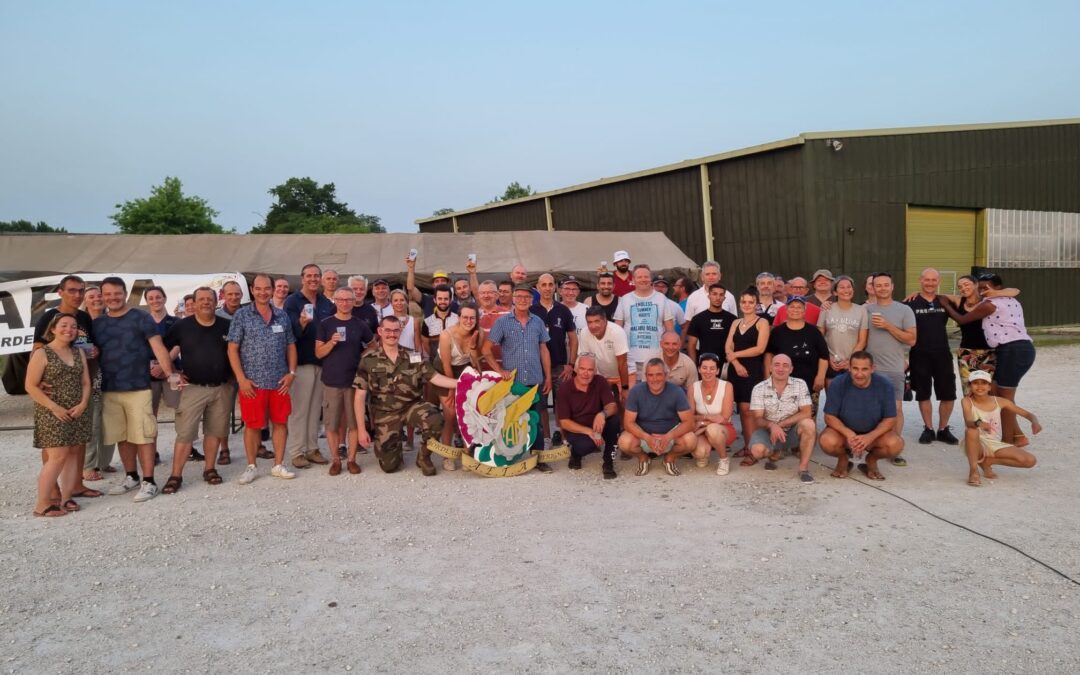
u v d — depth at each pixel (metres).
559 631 3.37
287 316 6.40
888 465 6.36
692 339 7.38
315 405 6.84
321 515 5.23
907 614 3.46
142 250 12.41
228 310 6.64
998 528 4.62
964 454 6.28
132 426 5.72
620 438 6.26
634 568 4.11
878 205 17.36
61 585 3.99
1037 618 3.39
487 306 7.08
